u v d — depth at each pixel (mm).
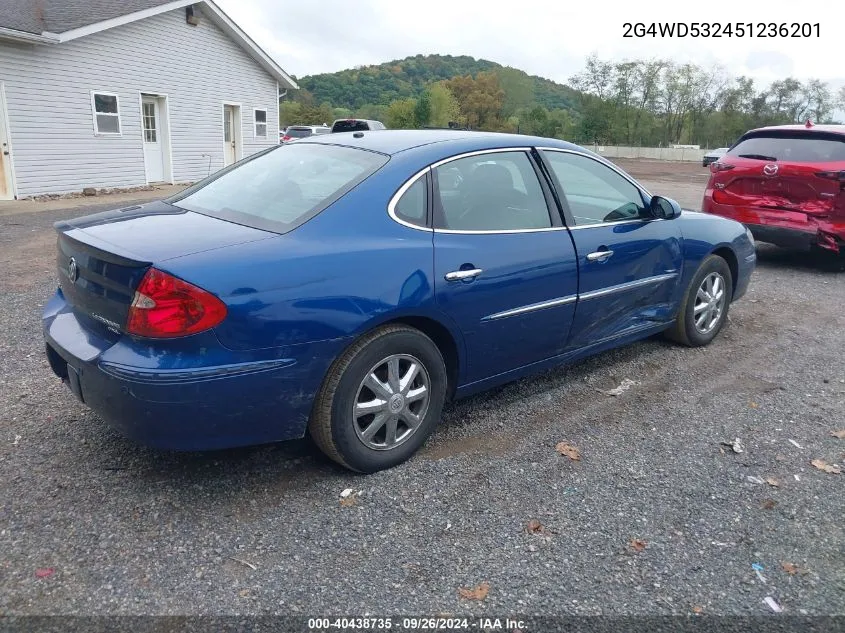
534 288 3705
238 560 2619
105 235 2971
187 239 2889
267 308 2744
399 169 3326
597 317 4215
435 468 3352
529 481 3256
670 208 4520
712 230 5090
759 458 3549
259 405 2828
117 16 15461
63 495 2988
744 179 7965
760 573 2654
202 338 2648
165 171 18328
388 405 3223
